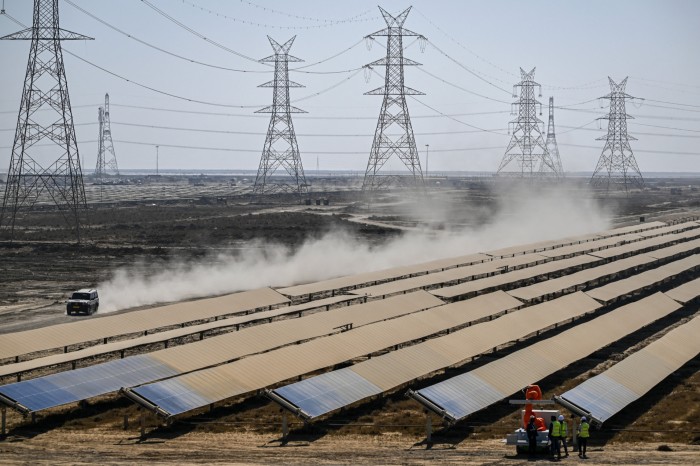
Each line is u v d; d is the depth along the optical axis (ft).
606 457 161.79
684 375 233.55
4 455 155.84
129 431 179.22
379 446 169.78
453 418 173.06
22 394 177.06
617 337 254.68
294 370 205.98
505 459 158.92
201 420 187.42
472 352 231.50
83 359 221.46
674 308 307.37
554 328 293.02
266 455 159.74
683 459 159.94
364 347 231.91
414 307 296.51
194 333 256.73
